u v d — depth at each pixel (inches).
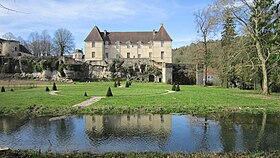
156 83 2333.9
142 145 495.8
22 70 2827.3
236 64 1457.9
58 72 2807.6
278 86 1435.8
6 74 2763.3
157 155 412.8
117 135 567.2
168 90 1494.8
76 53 3882.9
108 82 2475.4
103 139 538.0
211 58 2139.5
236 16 1226.0
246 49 1284.4
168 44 2938.0
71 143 510.6
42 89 1615.4
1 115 792.3
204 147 480.4
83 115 793.6
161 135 565.3
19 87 1827.0
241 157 397.7
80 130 612.7
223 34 2041.1
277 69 1211.9
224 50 1710.1
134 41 3034.0
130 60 2802.7
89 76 2832.2
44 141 525.3
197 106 893.2
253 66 1228.5
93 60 2901.1
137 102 975.0
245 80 1572.3
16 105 905.5
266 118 735.7
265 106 899.4
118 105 909.2
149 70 2716.5
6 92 1395.2
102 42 2982.3
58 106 890.1
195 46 2393.0
